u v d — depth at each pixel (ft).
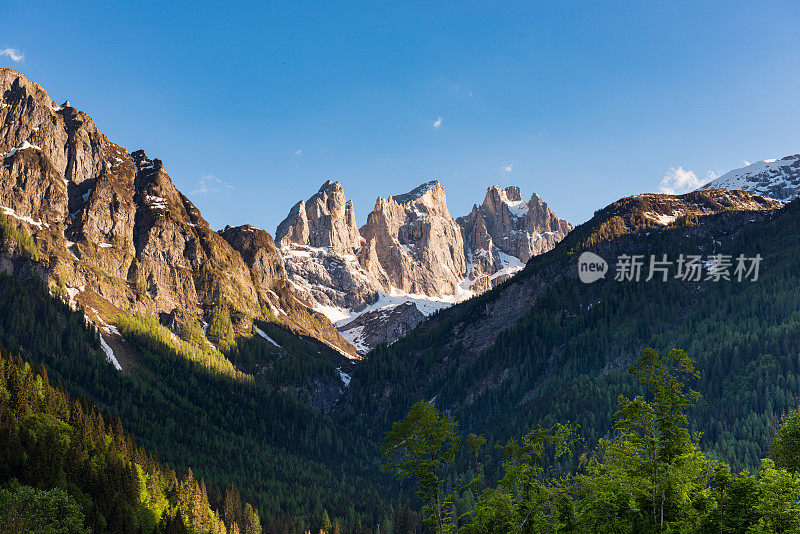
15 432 440.45
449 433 258.37
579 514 236.43
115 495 444.55
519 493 264.31
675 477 212.64
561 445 269.85
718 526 197.88
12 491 376.07
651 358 224.94
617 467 232.53
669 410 219.00
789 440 246.27
